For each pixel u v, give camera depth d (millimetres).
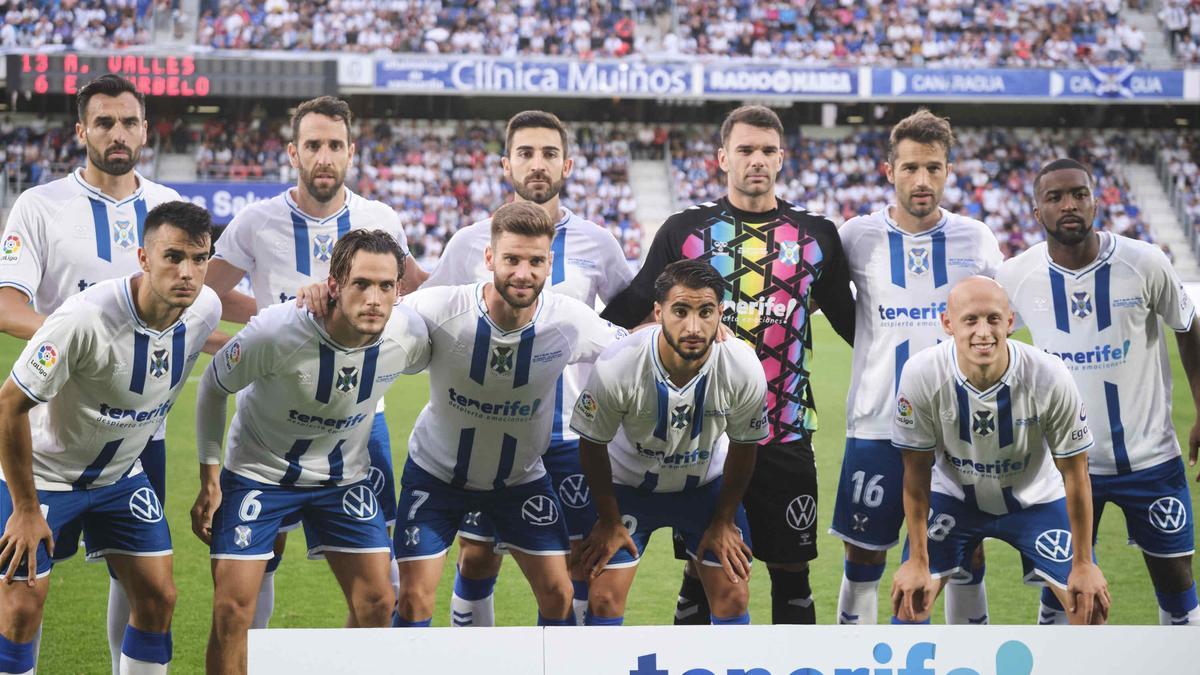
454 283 4938
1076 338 4598
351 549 4227
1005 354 4105
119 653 4520
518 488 4449
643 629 3242
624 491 4457
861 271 4812
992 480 4301
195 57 23672
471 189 25391
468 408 4246
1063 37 26875
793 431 4621
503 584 6254
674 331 3816
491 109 27531
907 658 3289
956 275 4723
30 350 3787
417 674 3213
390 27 26172
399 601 4316
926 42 27156
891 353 4734
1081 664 3297
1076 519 4184
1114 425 4582
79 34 25391
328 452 4203
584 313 4258
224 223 23188
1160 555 4609
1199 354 4656
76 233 4465
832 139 27422
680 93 24891
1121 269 4520
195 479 8570
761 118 4543
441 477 4387
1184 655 3299
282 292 4945
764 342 4602
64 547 4434
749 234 4625
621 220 25266
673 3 27625
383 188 25172
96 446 4047
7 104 25828
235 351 3990
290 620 5555
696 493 4473
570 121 27734
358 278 3758
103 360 3889
